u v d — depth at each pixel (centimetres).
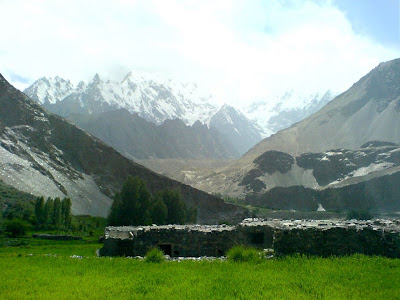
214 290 1823
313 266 2270
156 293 1820
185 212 14225
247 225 3403
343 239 2661
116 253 4009
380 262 2300
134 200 12500
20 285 2086
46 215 11462
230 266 2414
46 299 1784
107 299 1752
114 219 12444
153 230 3775
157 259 2777
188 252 3666
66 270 2531
